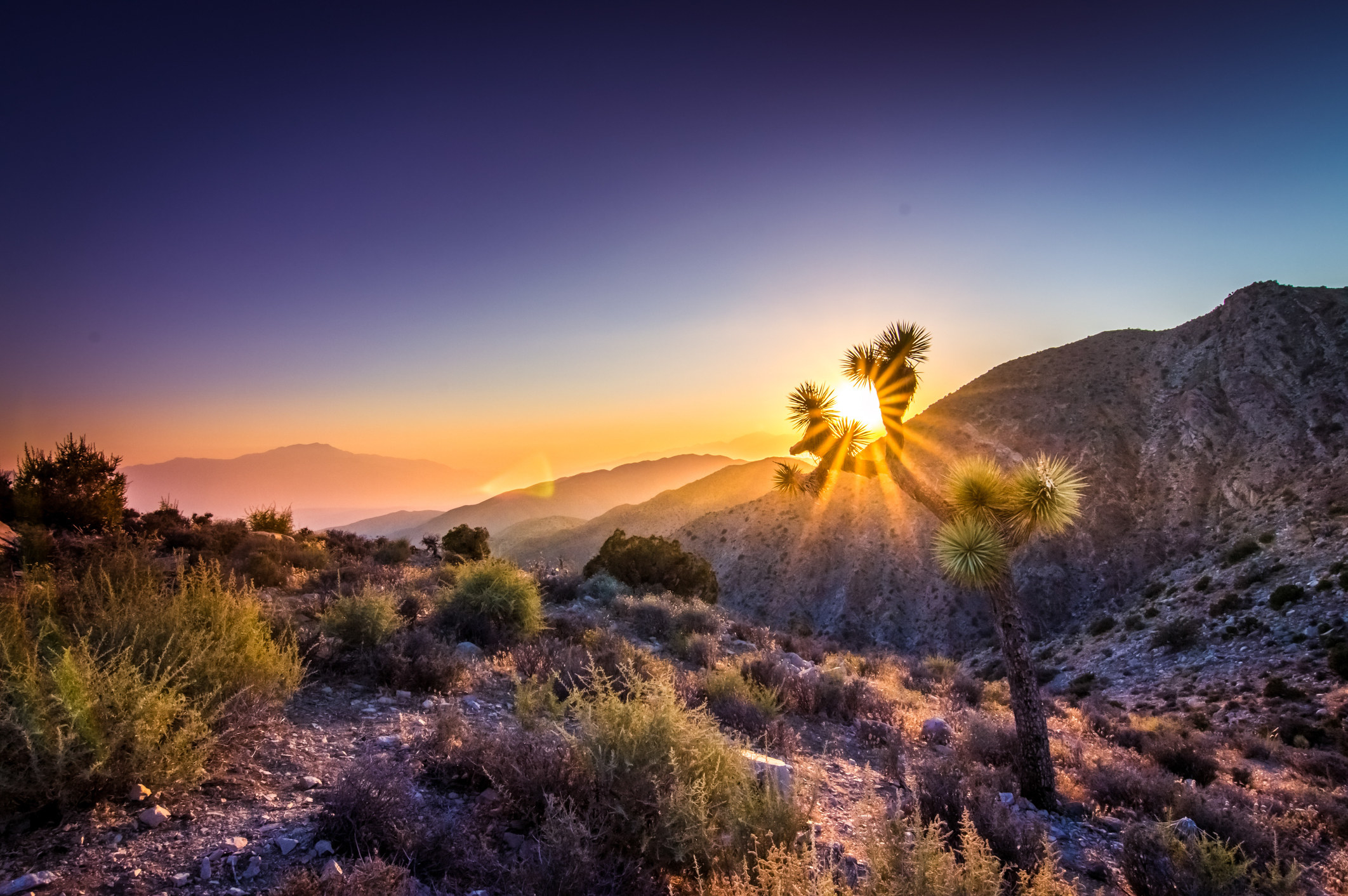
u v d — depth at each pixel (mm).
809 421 9773
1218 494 77812
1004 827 5812
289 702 6898
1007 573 8586
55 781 3912
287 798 4750
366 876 3559
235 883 3654
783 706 10664
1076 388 114250
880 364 9266
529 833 4719
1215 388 95875
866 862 4695
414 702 7719
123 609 5770
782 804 4867
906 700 14250
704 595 29906
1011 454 102438
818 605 96312
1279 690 31547
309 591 14602
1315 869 7238
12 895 3297
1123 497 84938
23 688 3904
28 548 12078
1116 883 6062
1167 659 47219
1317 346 90250
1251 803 9164
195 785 4582
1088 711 19719
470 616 11859
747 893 3623
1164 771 10805
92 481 20078
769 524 118250
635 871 4188
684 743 5008
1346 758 15672
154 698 4402
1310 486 65375
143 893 3463
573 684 8867
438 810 4867
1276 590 47125
